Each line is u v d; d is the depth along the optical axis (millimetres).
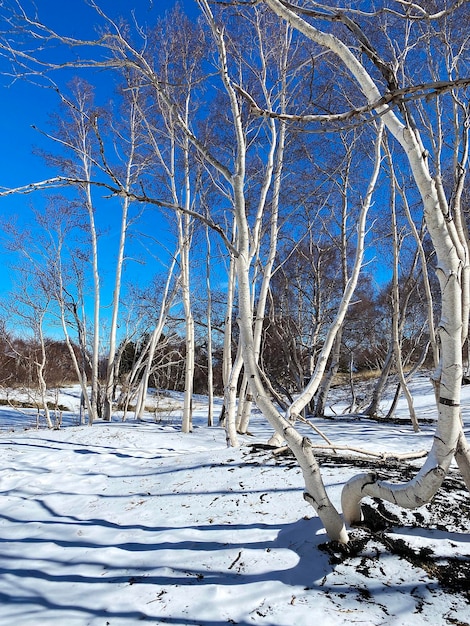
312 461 3170
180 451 8117
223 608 2895
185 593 3113
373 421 13273
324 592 2941
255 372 3143
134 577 3434
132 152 14844
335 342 15031
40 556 3975
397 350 11078
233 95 5141
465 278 2848
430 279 14352
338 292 16531
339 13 2688
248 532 3912
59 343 21281
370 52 2441
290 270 16562
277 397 3176
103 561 3748
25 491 6137
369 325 19094
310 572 3156
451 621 2584
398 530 3566
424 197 2434
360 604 2793
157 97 9891
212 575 3314
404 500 2828
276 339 15531
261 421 15180
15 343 16344
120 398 18359
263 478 5188
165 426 12758
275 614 2771
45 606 3119
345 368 26562
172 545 3885
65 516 5047
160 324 15273
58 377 21109
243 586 3105
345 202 12586
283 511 4227
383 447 8641
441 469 2588
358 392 21922
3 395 19562
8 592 3354
